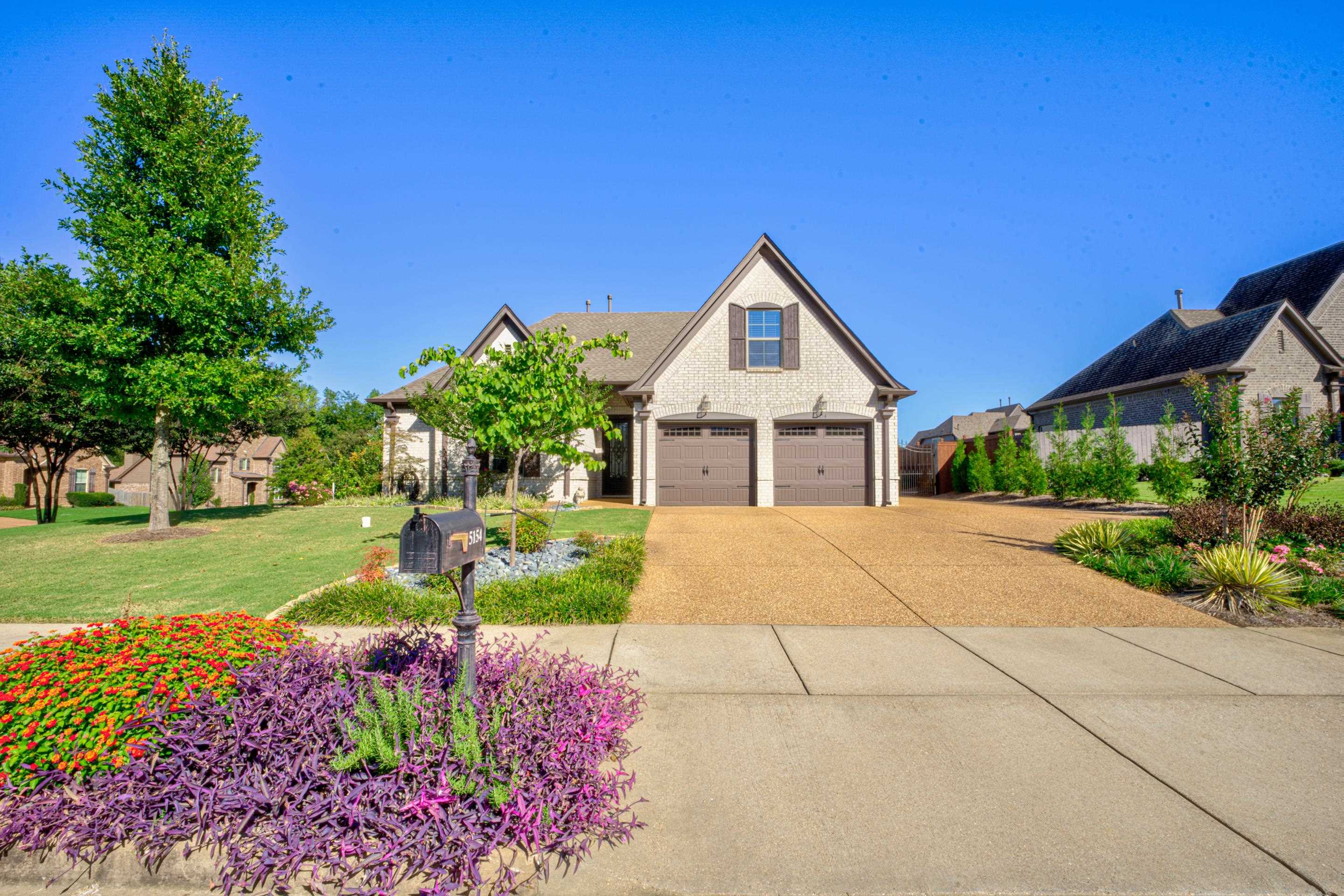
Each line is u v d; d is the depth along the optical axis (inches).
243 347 507.8
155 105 493.7
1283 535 388.2
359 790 110.8
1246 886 106.3
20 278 447.5
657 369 675.4
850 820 123.8
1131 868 110.4
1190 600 288.7
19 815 113.6
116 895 110.5
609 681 174.9
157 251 467.8
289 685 139.0
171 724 127.0
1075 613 272.7
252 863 106.8
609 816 120.6
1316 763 145.1
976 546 412.2
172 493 1048.2
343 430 1624.0
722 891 105.7
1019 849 115.1
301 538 462.0
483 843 106.7
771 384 677.3
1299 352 808.3
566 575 317.1
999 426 1996.8
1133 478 617.0
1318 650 224.7
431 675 148.9
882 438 672.4
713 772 141.2
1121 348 1064.2
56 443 731.4
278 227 544.4
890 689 188.4
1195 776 139.7
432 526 121.8
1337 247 963.3
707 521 530.0
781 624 259.4
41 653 137.9
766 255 689.0
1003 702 179.2
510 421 335.0
